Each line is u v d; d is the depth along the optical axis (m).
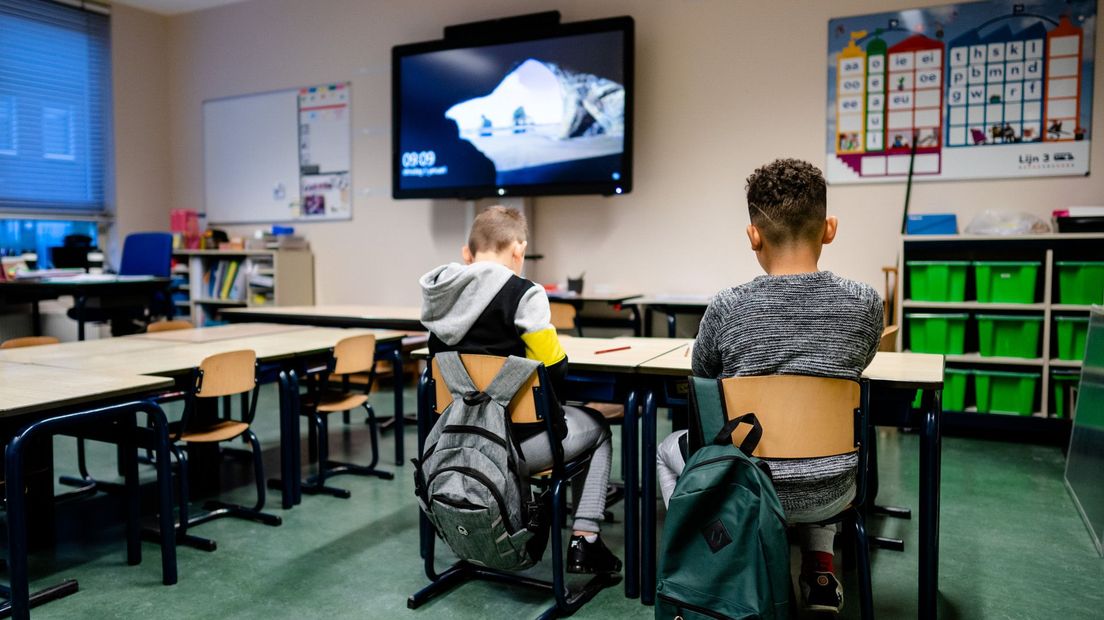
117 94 6.38
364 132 5.93
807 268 1.62
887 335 2.55
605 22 4.79
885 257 4.48
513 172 5.13
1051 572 2.27
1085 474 2.75
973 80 4.23
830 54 4.53
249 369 2.65
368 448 3.73
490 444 1.82
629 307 4.73
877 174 4.46
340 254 6.11
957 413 3.98
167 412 4.57
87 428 2.37
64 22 6.02
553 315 3.98
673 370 1.99
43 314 5.68
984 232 3.95
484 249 2.13
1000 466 3.44
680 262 5.01
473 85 5.21
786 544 1.42
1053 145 4.11
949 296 3.99
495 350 1.93
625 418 2.09
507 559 1.83
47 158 5.96
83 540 2.56
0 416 1.75
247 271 5.93
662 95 4.99
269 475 3.29
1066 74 4.06
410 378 5.46
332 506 2.88
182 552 2.44
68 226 6.27
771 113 4.71
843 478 1.59
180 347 2.96
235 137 6.50
